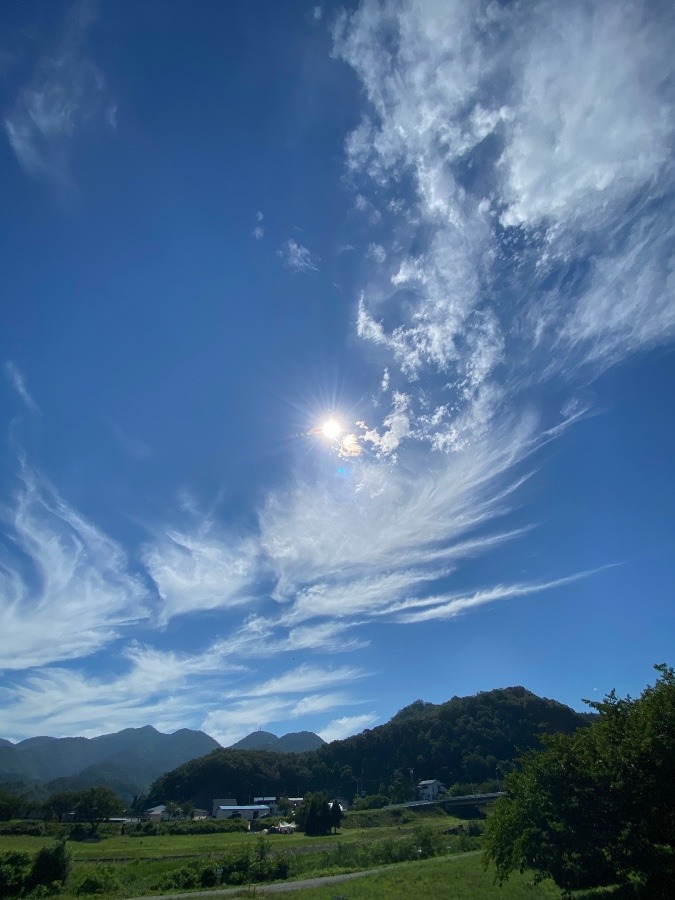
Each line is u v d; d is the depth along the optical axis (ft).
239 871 153.07
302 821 345.72
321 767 610.24
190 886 139.44
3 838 286.05
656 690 69.67
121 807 439.63
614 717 71.82
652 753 63.21
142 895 123.95
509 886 94.94
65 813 423.23
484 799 402.11
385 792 497.87
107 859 194.90
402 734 627.46
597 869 67.31
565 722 588.50
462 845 196.75
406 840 212.64
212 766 592.60
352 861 179.73
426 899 90.79
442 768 540.52
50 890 118.83
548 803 68.39
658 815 62.39
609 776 65.62
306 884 134.31
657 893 62.69
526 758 73.97
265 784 576.61
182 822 376.48
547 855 67.62
